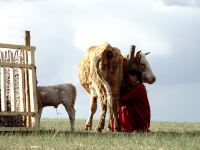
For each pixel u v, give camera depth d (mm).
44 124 29609
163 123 33812
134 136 17969
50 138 17281
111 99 22234
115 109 22469
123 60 23844
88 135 18484
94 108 24531
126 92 23188
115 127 22422
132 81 23250
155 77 24422
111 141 16562
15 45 19672
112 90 22609
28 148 14805
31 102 19859
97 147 15180
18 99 20016
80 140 16812
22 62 19953
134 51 24016
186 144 15977
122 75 23016
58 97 26406
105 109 22641
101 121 22562
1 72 19688
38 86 26328
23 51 20000
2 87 19688
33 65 19859
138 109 23188
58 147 15062
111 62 22422
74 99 26734
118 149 14938
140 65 24203
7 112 19375
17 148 14898
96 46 23594
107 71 22453
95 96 23672
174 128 27547
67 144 15812
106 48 22328
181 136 18281
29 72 19953
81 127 28391
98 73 22375
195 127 29016
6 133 18938
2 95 19656
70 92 26594
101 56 22281
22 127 19500
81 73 23844
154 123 33562
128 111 23188
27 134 19438
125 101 23172
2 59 19531
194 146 15586
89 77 23359
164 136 18250
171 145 15883
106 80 22484
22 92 19812
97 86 22656
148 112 23266
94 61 22453
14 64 19672
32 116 19844
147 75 24266
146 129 23078
